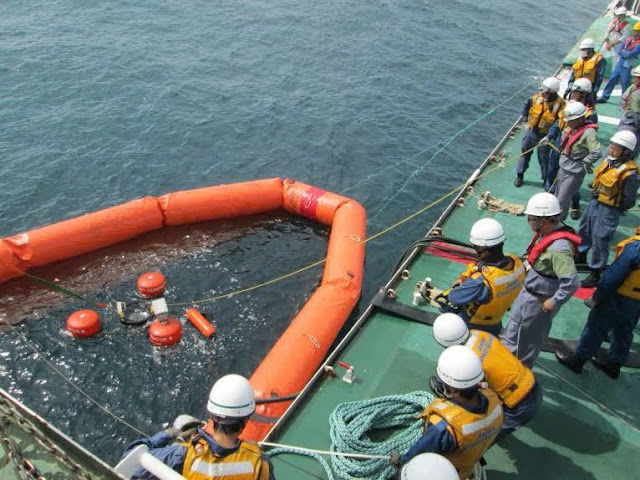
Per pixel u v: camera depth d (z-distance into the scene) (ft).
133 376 25.25
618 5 65.16
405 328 21.59
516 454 16.49
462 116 52.65
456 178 42.83
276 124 48.57
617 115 41.65
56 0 75.41
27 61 56.34
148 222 33.76
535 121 30.07
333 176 42.22
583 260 24.75
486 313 15.42
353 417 17.01
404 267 25.07
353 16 78.18
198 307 29.17
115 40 63.57
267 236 34.86
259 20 74.08
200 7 77.41
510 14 85.35
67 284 30.25
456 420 11.38
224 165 42.68
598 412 18.08
